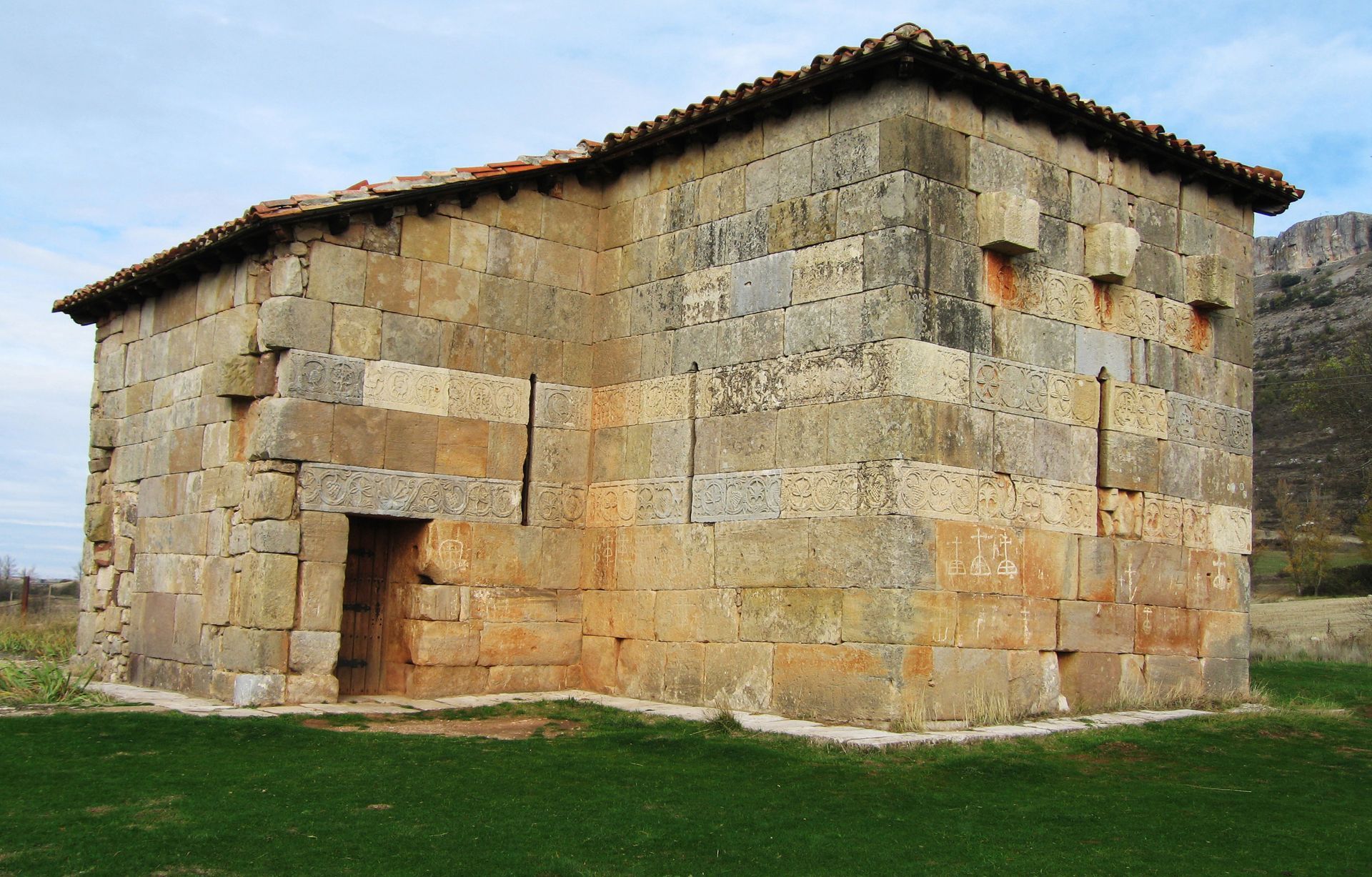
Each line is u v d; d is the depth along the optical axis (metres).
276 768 11.14
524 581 16.72
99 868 8.20
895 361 13.54
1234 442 17.19
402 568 16.34
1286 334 79.69
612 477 17.02
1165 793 10.98
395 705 15.12
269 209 14.81
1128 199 16.17
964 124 14.40
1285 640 30.05
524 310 16.98
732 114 15.45
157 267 17.41
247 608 14.87
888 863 8.69
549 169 17.06
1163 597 15.96
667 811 9.94
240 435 15.96
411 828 9.26
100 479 19.86
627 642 16.45
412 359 15.98
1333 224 104.06
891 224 13.77
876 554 13.44
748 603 14.88
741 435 15.26
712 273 15.95
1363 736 13.98
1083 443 15.23
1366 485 60.03
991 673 13.95
